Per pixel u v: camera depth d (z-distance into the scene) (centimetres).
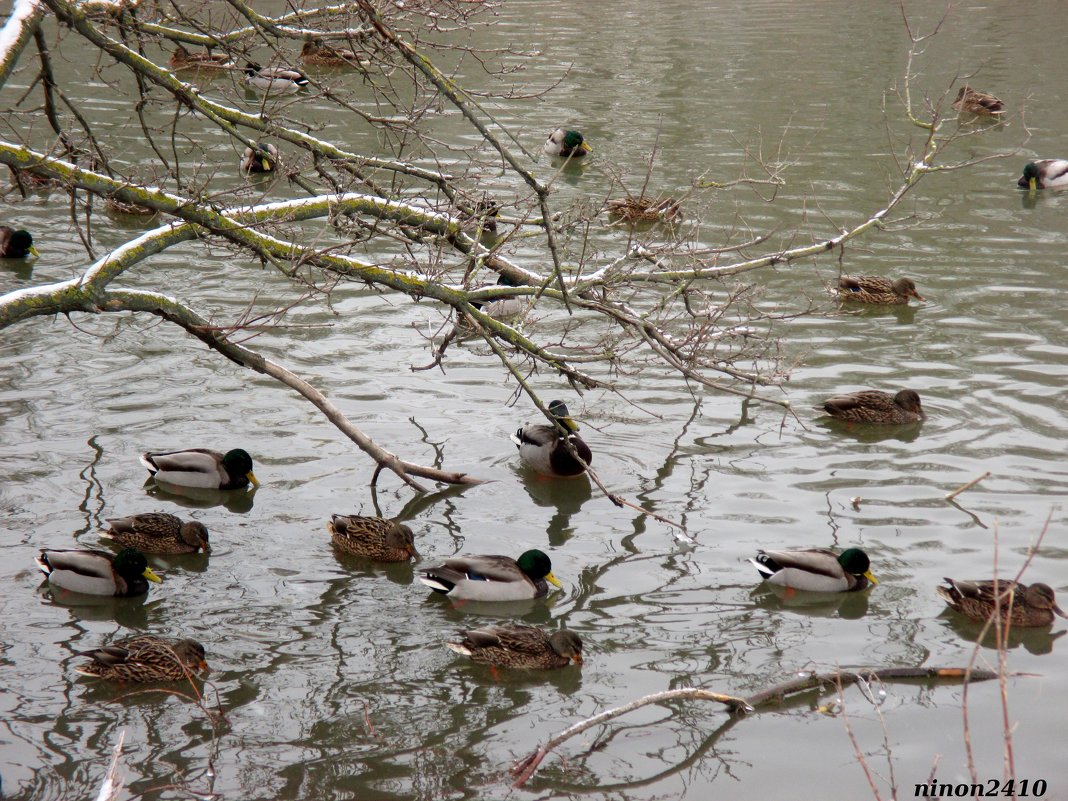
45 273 2230
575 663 1162
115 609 1260
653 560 1355
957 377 1812
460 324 1380
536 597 1284
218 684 1125
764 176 2805
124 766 998
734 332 1455
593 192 2653
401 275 1292
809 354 1914
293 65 1261
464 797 965
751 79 3703
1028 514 1411
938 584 1284
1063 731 1038
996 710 1072
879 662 1152
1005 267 2289
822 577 1276
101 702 1094
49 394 1739
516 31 4353
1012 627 1207
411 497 1511
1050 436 1609
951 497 1455
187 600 1281
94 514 1429
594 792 971
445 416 1716
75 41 4034
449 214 1342
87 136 1277
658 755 1022
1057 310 2069
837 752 1020
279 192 2584
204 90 1252
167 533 1359
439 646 1202
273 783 980
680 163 2895
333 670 1155
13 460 1545
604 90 3575
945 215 2595
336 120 3166
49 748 1021
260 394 1769
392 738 1045
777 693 1088
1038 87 3553
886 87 3578
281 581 1324
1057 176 2753
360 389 1788
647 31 4394
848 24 4453
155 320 2031
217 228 1169
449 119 3262
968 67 3794
